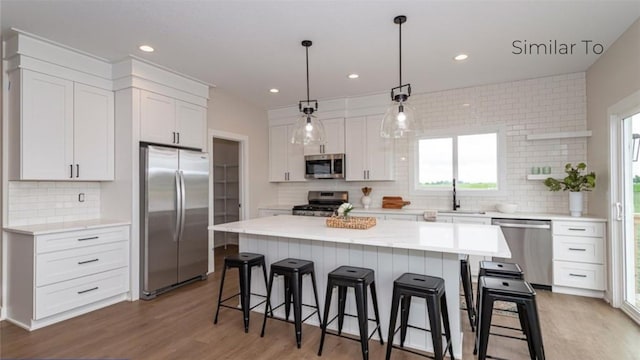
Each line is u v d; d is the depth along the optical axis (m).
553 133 3.86
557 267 3.52
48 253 2.81
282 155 5.62
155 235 3.51
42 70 2.98
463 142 4.57
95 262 3.15
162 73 3.72
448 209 4.57
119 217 3.53
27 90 2.88
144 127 3.54
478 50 3.21
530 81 4.14
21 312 2.82
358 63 3.56
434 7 2.43
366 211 4.59
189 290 3.72
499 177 4.31
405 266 2.49
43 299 2.77
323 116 5.19
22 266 2.82
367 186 5.21
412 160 4.86
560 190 3.97
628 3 2.38
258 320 2.94
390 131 2.60
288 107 5.56
